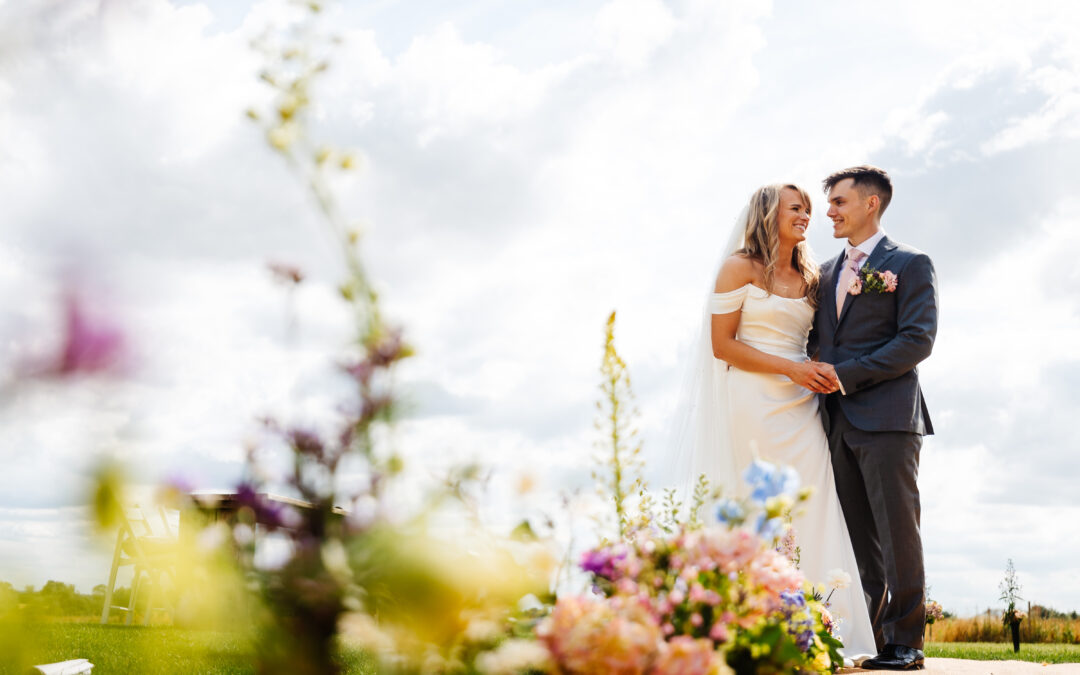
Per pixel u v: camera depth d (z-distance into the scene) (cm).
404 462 127
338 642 135
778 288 474
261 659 129
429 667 139
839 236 486
